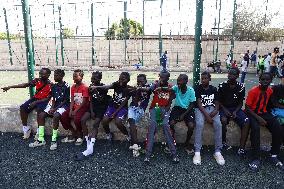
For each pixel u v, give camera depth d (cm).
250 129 464
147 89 478
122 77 480
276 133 428
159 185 376
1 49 2394
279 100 454
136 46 2377
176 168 421
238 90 470
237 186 376
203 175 402
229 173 408
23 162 436
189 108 465
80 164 431
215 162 440
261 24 2625
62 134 537
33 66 567
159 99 466
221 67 2269
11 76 1861
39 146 494
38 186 372
